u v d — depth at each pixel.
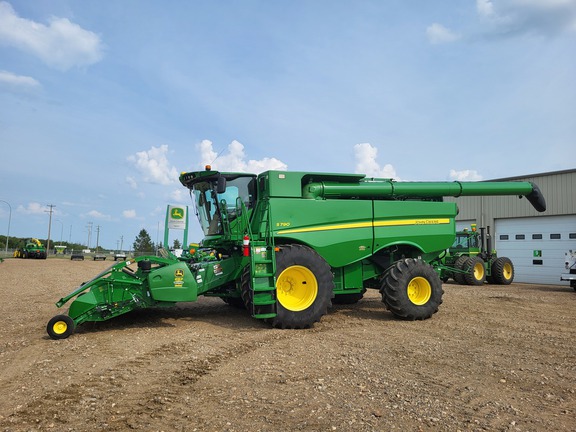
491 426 3.57
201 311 9.57
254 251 7.64
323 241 8.59
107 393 4.34
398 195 9.77
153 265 8.17
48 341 6.67
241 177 8.91
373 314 9.55
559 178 20.34
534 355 5.94
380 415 3.76
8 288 15.40
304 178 8.84
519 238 21.91
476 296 13.37
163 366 5.29
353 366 5.29
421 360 5.61
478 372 5.11
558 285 19.91
